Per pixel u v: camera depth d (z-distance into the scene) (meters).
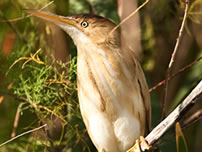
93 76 3.59
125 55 3.60
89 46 3.61
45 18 3.62
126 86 3.59
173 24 3.75
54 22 3.62
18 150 3.68
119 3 3.62
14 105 3.69
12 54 3.65
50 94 3.63
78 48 3.62
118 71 3.59
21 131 3.68
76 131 3.62
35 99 3.61
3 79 3.67
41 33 3.67
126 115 3.59
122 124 3.59
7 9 3.70
